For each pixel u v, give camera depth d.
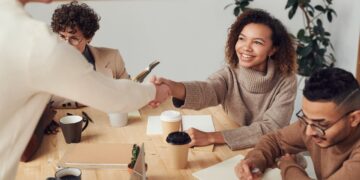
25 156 1.38
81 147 1.45
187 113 1.85
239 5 3.32
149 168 1.37
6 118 1.00
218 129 1.71
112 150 1.42
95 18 2.13
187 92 1.67
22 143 1.05
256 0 3.45
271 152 1.45
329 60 3.47
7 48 0.94
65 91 1.01
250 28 1.71
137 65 3.50
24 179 1.28
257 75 1.75
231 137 1.56
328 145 1.20
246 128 1.62
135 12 3.34
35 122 1.06
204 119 1.78
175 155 1.35
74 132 1.51
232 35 1.81
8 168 1.03
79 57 1.01
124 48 3.44
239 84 1.82
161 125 1.62
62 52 0.96
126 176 1.28
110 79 1.12
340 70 1.17
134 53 3.46
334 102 1.11
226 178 1.31
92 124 1.70
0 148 1.02
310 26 3.42
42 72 0.96
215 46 3.53
